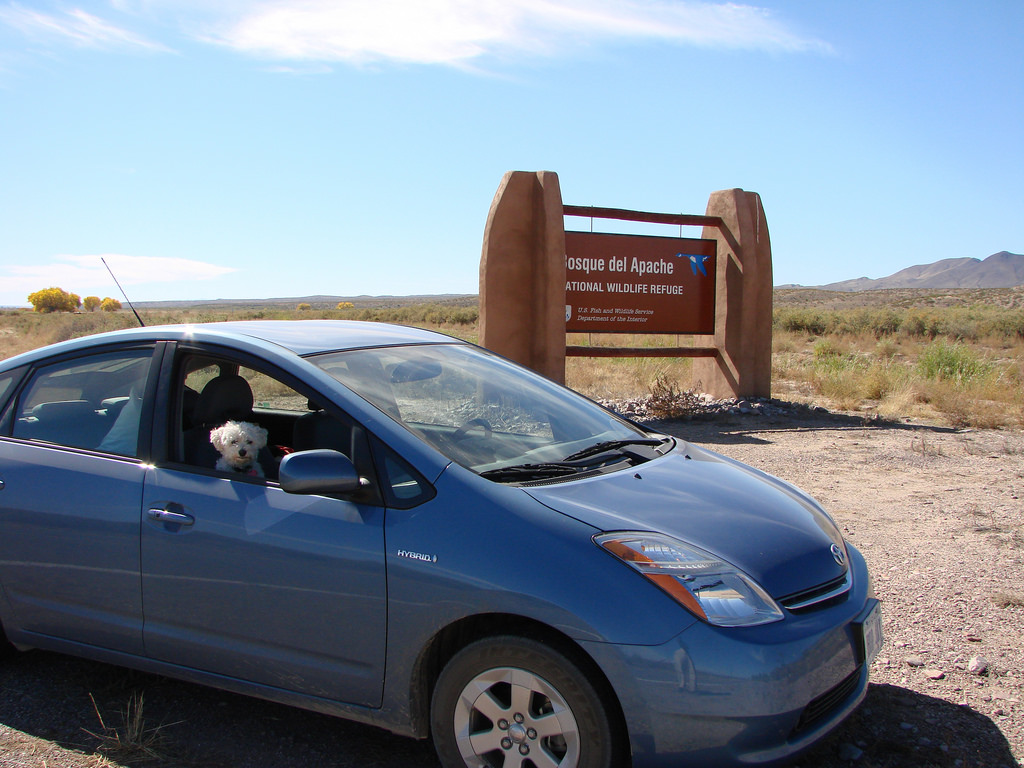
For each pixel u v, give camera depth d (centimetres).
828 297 12825
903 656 413
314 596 304
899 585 514
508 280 1134
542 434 373
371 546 294
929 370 1664
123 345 380
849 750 322
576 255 1225
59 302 9062
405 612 288
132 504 342
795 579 292
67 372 389
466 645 288
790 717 264
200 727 345
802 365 2088
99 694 375
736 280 1291
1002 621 456
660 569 271
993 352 2788
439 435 327
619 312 1262
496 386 400
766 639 266
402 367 374
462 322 4912
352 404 321
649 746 259
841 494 755
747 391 1309
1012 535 619
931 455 937
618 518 291
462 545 282
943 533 629
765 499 344
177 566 331
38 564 365
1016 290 10056
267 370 343
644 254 1270
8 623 382
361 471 308
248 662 324
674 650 258
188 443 353
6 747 326
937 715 354
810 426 1155
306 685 315
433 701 291
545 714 271
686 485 338
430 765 316
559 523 282
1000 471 853
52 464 366
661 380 1296
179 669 343
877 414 1261
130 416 363
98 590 352
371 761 319
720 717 256
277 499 317
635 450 377
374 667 298
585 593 264
